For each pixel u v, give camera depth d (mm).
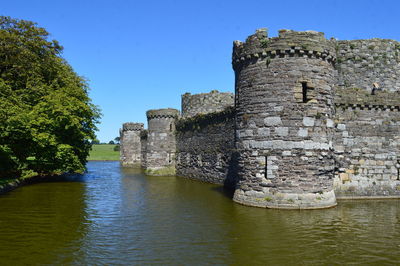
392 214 15250
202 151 30484
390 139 19875
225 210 15922
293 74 16094
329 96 16766
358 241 11500
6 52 26547
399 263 9672
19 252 10453
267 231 12562
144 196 20938
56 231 12766
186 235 12227
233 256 10141
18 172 26719
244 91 17156
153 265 9484
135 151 54000
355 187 19328
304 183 15859
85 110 28781
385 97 19812
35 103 27109
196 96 36031
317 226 13211
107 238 11930
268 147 16188
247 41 16953
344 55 21938
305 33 16156
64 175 34969
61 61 31938
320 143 16203
